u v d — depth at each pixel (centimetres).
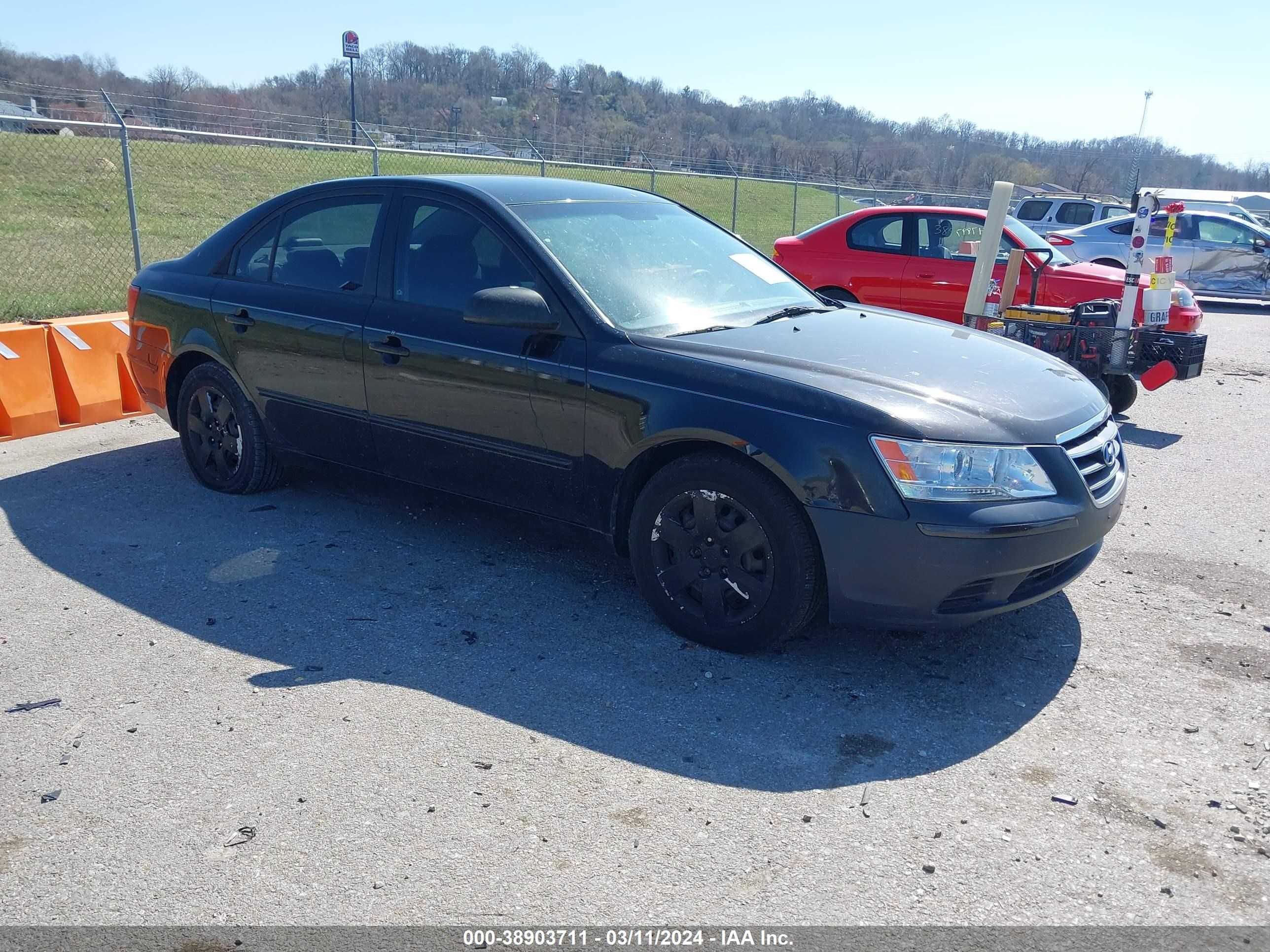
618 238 448
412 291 445
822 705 342
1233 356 1154
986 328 776
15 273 1315
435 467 445
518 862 261
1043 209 2098
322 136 1845
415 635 387
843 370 366
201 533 487
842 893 252
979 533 328
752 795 291
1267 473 647
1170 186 4278
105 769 298
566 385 390
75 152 2147
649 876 257
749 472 352
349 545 475
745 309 440
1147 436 750
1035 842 272
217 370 522
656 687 351
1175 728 332
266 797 286
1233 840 273
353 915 242
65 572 440
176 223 1777
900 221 1016
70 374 669
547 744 315
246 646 376
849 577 341
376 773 298
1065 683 361
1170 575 467
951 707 343
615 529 398
